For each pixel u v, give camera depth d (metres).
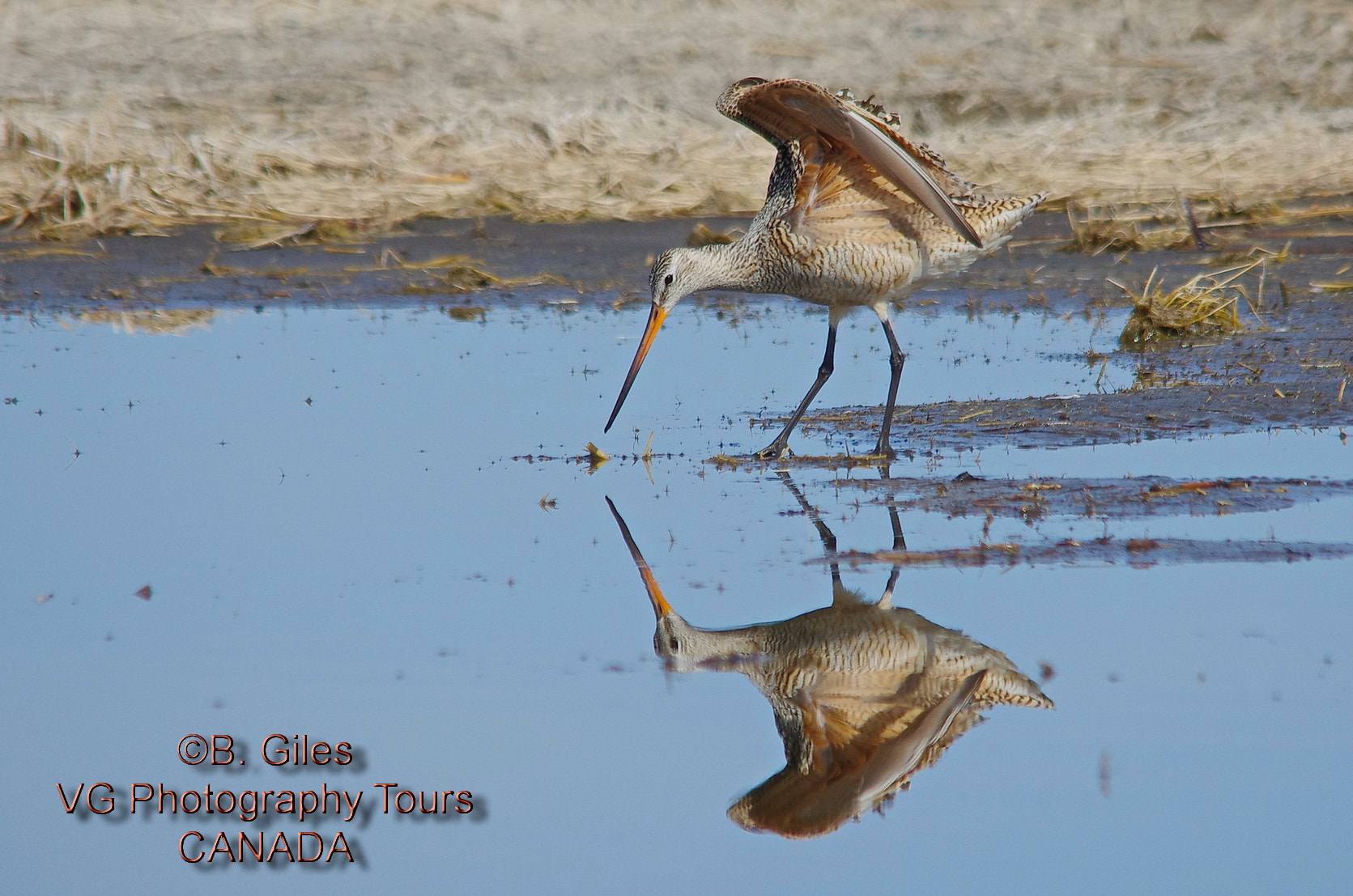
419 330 13.55
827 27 25.97
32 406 11.09
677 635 7.13
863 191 9.66
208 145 18.11
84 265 15.73
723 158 18.42
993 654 6.83
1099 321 13.37
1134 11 26.84
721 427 10.70
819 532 8.30
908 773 5.96
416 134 19.08
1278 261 14.80
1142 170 18.05
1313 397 10.63
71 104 20.02
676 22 26.16
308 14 26.09
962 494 8.84
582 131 19.02
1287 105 20.86
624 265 15.73
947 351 12.59
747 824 5.69
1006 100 21.50
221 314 14.13
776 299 15.23
